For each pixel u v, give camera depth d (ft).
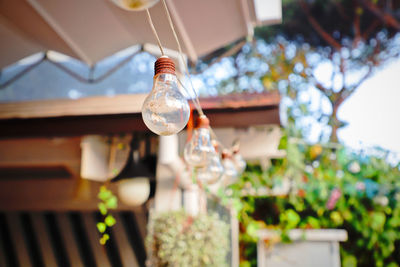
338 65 33.68
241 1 8.93
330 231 11.80
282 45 34.24
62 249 16.26
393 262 14.16
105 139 11.13
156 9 8.84
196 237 9.39
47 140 11.21
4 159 11.19
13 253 16.58
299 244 11.93
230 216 12.67
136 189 10.44
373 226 13.85
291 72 33.30
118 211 15.33
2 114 9.91
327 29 34.37
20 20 10.01
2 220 16.67
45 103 9.90
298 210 13.97
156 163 11.32
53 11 9.48
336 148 15.20
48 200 13.66
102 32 10.58
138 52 12.76
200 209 10.41
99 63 13.80
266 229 12.17
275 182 13.74
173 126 4.40
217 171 7.42
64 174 13.78
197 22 9.50
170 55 11.83
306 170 14.33
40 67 14.17
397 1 33.06
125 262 15.60
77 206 13.82
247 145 10.82
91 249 15.96
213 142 7.67
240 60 34.55
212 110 9.40
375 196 13.98
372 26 33.68
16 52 12.16
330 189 13.94
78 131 9.99
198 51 11.03
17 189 13.89
